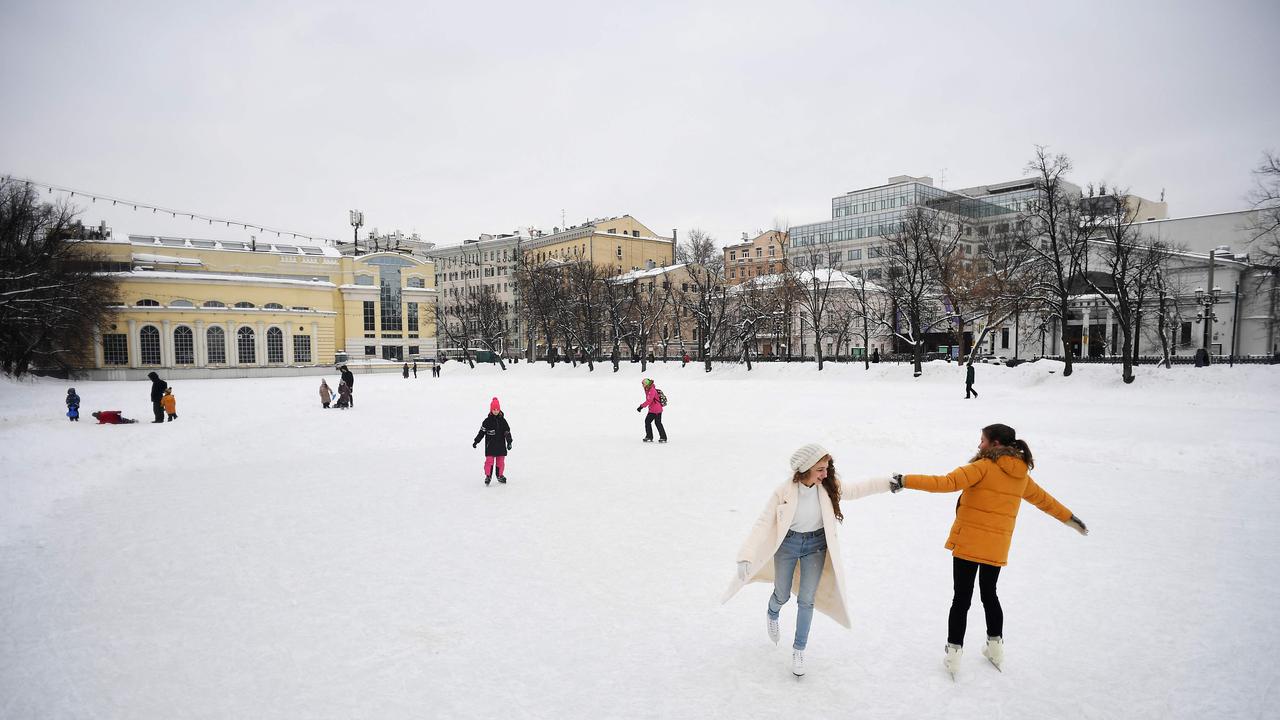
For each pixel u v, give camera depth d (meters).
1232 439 14.57
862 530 8.55
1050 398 27.61
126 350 64.88
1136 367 29.19
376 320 87.62
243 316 69.88
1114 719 4.21
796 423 20.52
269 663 5.11
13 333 45.97
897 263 47.44
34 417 24.67
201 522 9.41
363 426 21.75
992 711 4.32
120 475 13.17
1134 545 7.71
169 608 6.25
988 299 35.81
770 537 4.80
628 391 39.44
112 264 70.06
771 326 56.28
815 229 88.31
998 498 4.73
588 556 7.65
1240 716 4.21
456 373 73.56
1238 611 5.79
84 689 4.75
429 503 10.46
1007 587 6.46
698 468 13.25
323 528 9.02
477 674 4.89
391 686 4.73
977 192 90.50
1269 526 8.38
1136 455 13.00
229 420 23.70
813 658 5.09
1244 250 56.97
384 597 6.46
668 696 4.55
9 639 5.61
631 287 68.38
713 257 65.94
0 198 45.81
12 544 8.38
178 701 4.56
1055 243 33.00
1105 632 5.43
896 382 37.62
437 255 121.56
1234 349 46.03
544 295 69.19
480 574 7.08
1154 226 62.19
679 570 7.15
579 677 4.83
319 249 89.25
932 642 5.32
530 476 12.62
